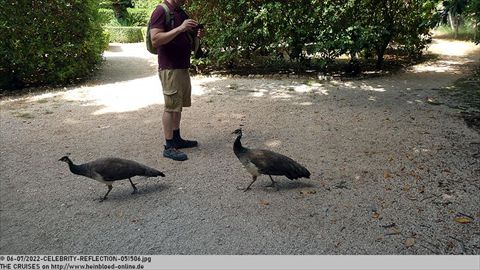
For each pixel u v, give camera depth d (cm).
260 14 981
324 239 341
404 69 1088
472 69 1051
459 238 337
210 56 1055
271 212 386
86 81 1027
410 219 366
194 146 563
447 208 383
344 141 568
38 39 937
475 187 423
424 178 447
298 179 455
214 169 489
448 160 493
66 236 358
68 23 979
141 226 370
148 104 783
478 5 577
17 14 915
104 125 664
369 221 365
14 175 483
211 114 713
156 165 504
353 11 993
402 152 522
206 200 414
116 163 409
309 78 1001
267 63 1113
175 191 435
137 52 1608
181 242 344
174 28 498
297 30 1000
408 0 1083
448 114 679
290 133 606
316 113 704
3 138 610
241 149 424
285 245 335
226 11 1027
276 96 830
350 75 1024
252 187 440
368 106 740
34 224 378
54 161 523
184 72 522
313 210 387
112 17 2269
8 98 870
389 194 413
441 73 1017
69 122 683
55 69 971
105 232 362
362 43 964
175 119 538
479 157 500
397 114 687
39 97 866
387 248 327
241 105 766
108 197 426
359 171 470
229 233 355
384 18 1030
